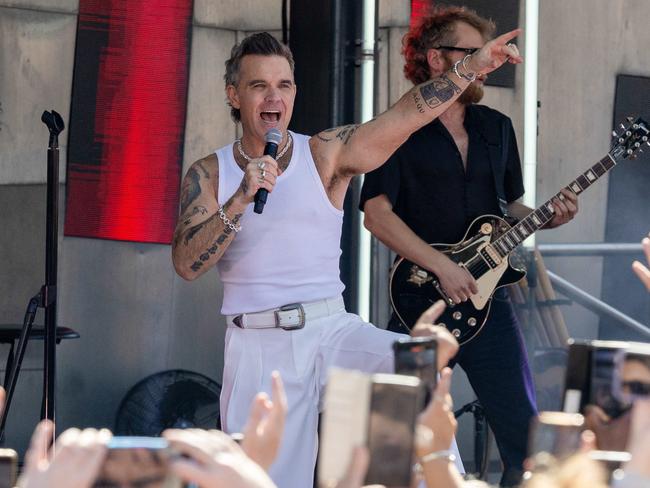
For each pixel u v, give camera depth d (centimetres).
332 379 348
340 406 346
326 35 1093
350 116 1094
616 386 408
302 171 862
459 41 1034
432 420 427
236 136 1446
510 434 1020
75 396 1373
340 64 1091
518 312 1304
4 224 1352
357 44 1091
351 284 1101
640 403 344
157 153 1401
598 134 1570
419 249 1010
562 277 1527
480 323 1017
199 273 839
